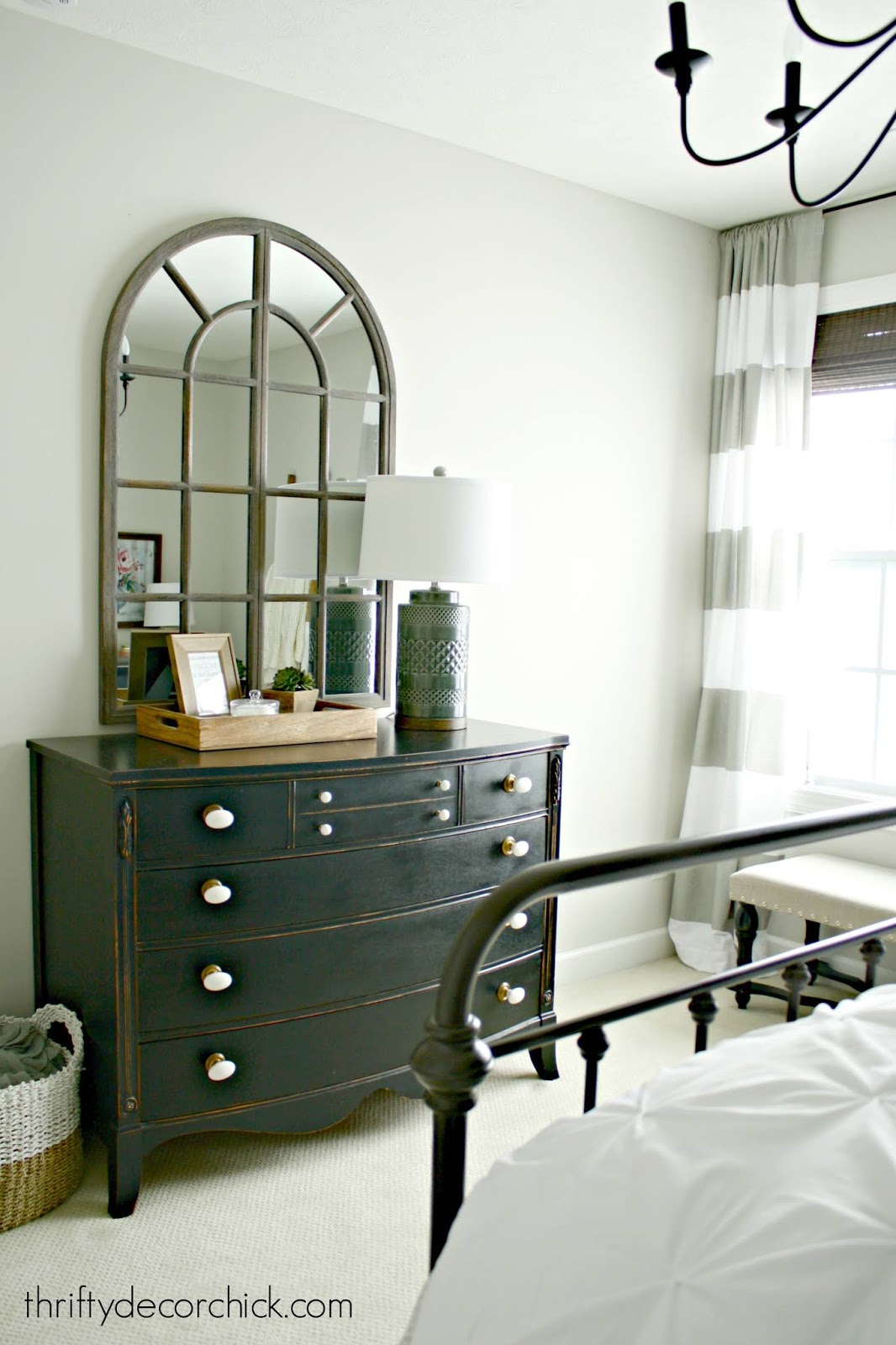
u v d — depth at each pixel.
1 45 2.21
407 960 2.36
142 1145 2.05
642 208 3.34
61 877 2.23
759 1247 0.83
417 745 2.42
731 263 3.53
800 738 3.52
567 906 3.35
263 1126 2.18
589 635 3.35
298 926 2.19
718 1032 2.96
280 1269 1.90
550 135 2.81
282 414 2.63
